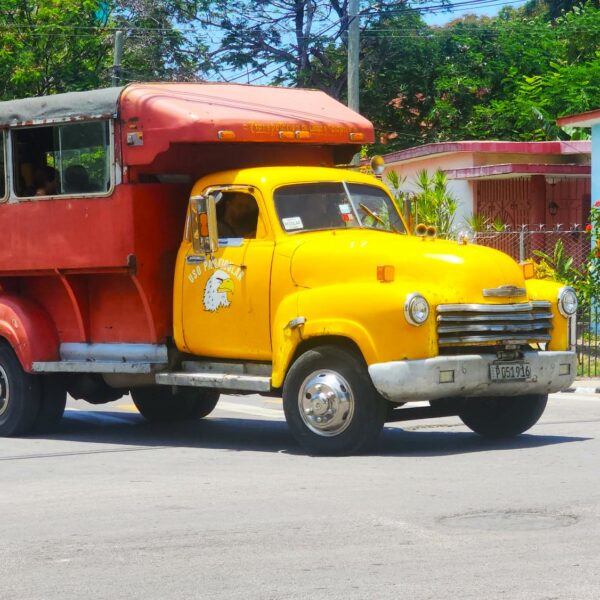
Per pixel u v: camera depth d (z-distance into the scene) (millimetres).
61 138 14812
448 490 10641
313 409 12781
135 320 14609
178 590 7652
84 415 18031
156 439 15141
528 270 14016
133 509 10242
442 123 47594
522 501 10078
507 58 48094
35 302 15586
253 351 13438
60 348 15320
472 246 13188
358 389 12555
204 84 15016
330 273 12797
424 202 24750
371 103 49188
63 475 12250
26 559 8586
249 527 9359
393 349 12266
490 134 44562
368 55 49312
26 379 15477
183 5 48875
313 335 12711
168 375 14148
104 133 14367
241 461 12812
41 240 14953
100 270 14445
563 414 16359
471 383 12492
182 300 14000
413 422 16031
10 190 15266
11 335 15352
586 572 7809
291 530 9211
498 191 31062
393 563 8148
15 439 15414
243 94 14953
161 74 47750
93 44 43812
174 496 10781
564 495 10297
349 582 7707
